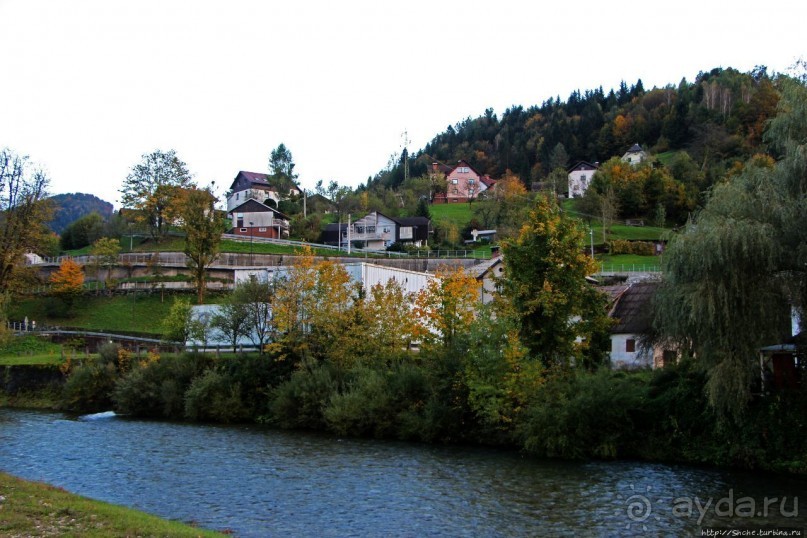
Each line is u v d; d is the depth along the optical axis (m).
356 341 44.97
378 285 48.19
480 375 36.28
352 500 24.95
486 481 27.86
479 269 62.00
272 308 48.19
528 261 38.50
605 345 47.88
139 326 75.56
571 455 32.41
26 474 29.09
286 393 42.91
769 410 29.36
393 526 21.78
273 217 118.31
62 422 45.31
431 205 159.62
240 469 30.30
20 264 70.94
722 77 193.50
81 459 32.44
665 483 27.17
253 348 54.16
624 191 121.00
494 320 37.75
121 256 91.25
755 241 27.16
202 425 43.97
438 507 23.98
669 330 30.14
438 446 36.16
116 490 26.38
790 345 30.00
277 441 37.78
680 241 29.12
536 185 158.75
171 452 34.38
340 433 40.06
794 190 28.34
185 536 17.61
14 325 74.38
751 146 141.75
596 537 20.69
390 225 118.62
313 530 21.33
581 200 122.75
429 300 42.81
